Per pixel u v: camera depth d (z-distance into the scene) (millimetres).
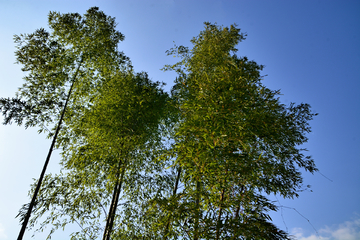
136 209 5090
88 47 5668
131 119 5645
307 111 5340
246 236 2936
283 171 4316
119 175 5297
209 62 4906
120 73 6227
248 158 3617
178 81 4707
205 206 3773
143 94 5664
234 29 5543
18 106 4527
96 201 5199
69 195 4949
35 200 4445
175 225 3582
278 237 2902
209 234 3230
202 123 3746
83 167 5223
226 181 3715
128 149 5348
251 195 3596
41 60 5047
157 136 6109
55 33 5539
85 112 5492
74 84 5422
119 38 6387
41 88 5051
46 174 4902
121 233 4809
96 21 6004
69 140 5312
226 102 3529
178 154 4129
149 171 5617
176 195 3906
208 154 3605
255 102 3852
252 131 3846
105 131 5285
